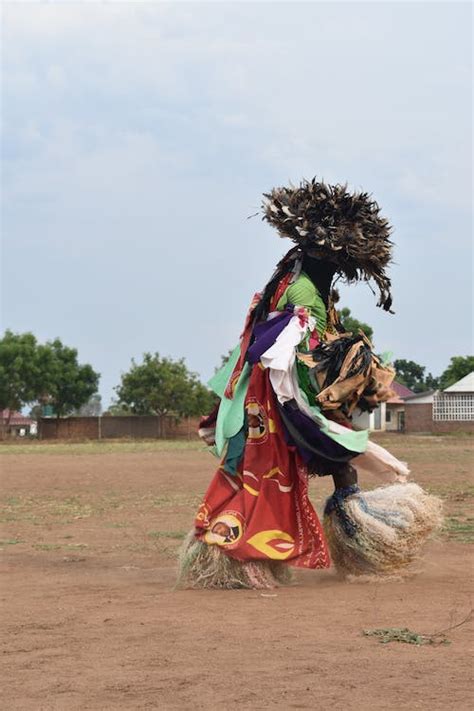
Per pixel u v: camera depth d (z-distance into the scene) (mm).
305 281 10219
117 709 5582
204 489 24078
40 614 8516
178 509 19234
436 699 5613
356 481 10078
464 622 7676
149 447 57000
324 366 9867
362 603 8562
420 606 8367
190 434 84438
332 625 7684
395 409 92375
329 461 9844
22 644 7324
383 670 6258
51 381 88938
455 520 15859
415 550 9859
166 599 9117
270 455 9859
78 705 5691
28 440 78188
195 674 6285
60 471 32250
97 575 10914
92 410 121875
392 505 9812
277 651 6844
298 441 9766
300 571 10750
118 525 16609
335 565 10055
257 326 10180
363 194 10273
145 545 13812
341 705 5527
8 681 6266
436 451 43594
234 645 7066
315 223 10156
